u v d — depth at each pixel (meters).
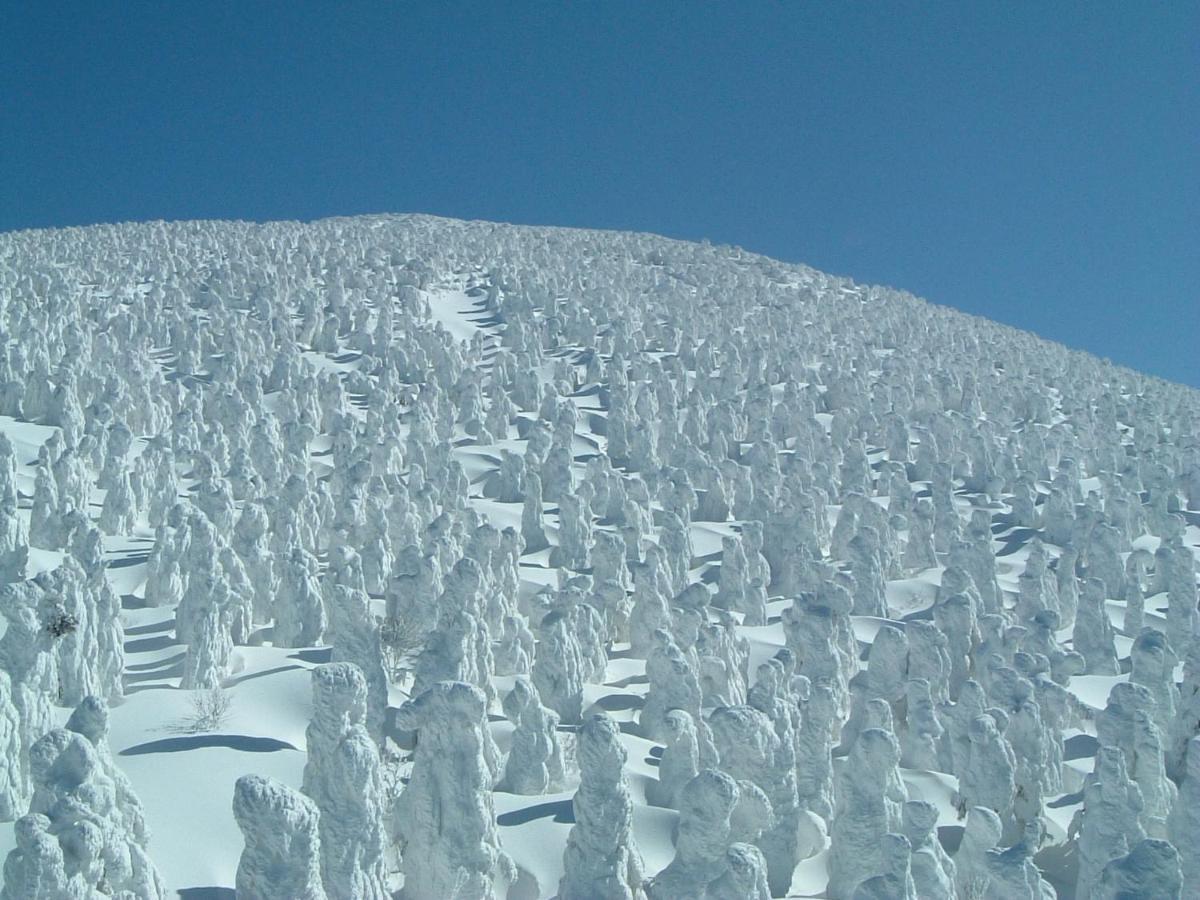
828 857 21.50
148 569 33.03
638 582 34.12
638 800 21.98
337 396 62.59
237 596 29.03
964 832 22.27
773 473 55.22
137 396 54.88
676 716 22.20
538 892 18.55
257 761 20.80
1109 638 37.66
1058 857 23.86
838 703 30.00
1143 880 17.80
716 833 16.81
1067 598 43.81
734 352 82.69
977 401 79.56
